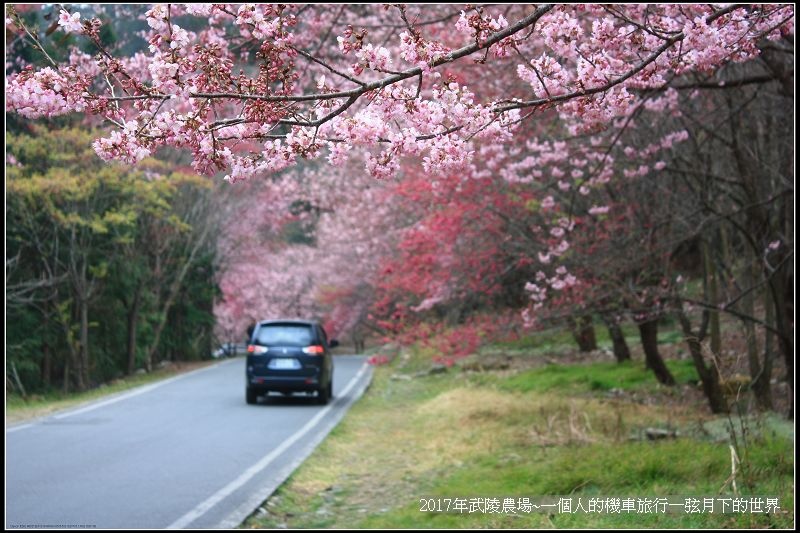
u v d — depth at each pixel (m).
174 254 31.31
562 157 11.75
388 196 22.69
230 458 10.93
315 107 4.70
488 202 13.55
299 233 55.94
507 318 14.51
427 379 24.64
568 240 12.84
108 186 22.38
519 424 12.70
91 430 13.59
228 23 8.98
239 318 45.75
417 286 16.97
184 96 4.32
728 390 12.62
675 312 12.37
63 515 7.63
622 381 17.89
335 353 47.47
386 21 13.88
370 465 10.81
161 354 33.47
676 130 11.80
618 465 8.30
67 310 23.97
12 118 21.38
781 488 7.16
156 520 7.46
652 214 12.38
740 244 14.95
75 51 8.15
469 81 11.43
